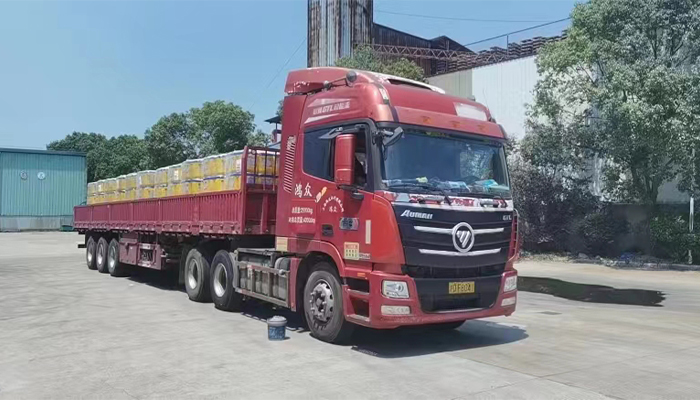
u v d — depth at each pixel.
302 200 8.51
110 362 7.05
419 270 7.20
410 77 30.56
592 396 5.66
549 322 9.94
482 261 7.62
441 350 7.71
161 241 13.94
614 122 19.98
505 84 30.75
